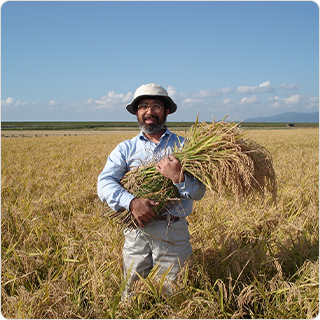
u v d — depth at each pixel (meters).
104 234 3.31
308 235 3.23
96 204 4.84
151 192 2.37
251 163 2.32
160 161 2.32
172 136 2.75
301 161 9.70
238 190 2.37
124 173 2.60
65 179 7.41
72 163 10.58
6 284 2.68
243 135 2.45
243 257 2.62
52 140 31.61
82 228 3.69
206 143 2.40
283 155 11.73
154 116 2.52
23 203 4.83
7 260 2.95
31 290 2.50
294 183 5.49
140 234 2.46
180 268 2.43
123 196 2.31
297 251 2.91
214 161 2.36
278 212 3.88
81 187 6.04
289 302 2.23
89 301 2.35
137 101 2.61
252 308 2.39
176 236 2.43
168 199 2.35
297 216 3.95
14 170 9.33
